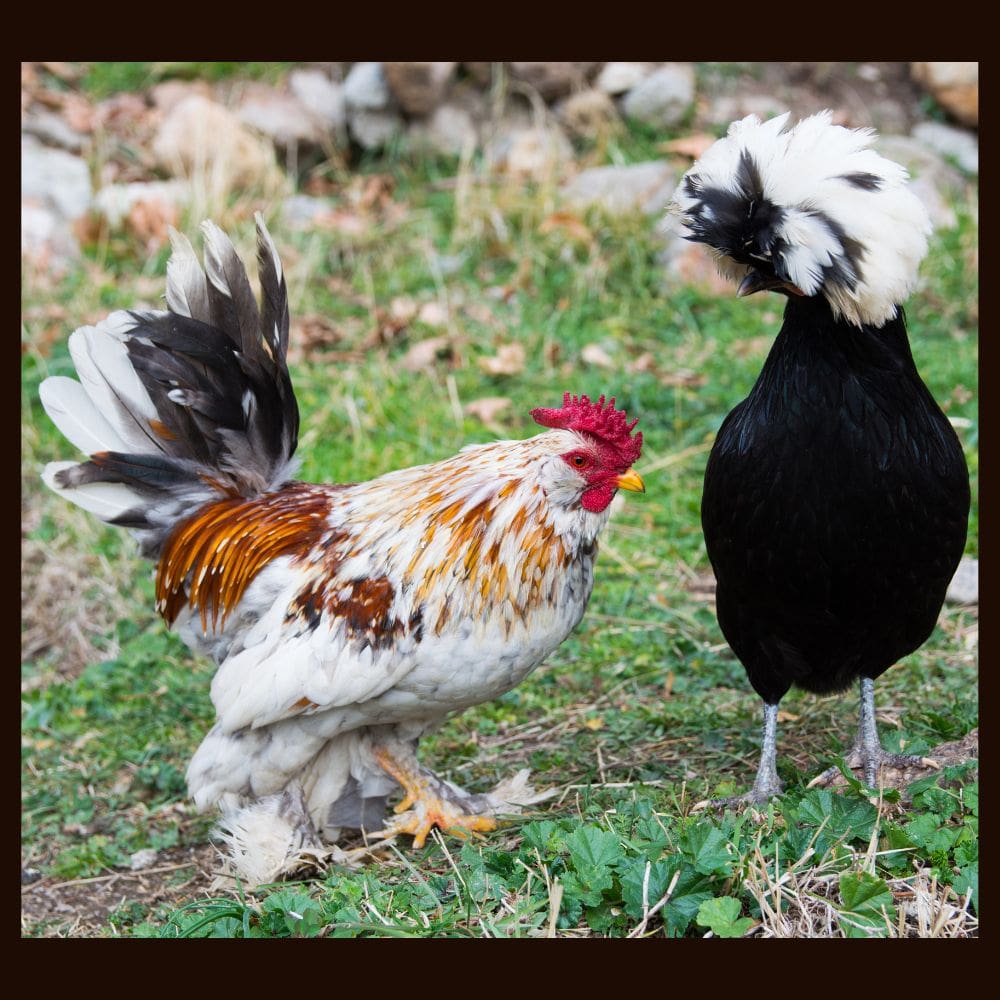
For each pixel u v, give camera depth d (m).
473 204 10.91
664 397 8.77
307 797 5.21
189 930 4.34
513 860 4.48
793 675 4.72
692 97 11.93
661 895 4.04
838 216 3.85
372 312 9.96
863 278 3.86
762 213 3.97
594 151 11.62
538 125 11.73
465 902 4.30
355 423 8.62
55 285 10.13
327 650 4.74
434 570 4.74
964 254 10.20
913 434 4.19
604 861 4.19
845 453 4.15
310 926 4.25
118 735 6.77
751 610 4.58
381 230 10.91
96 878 5.70
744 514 4.34
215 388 5.19
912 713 5.49
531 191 11.17
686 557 7.44
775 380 4.27
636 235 10.37
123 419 5.18
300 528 5.11
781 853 4.22
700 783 5.12
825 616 4.43
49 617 7.71
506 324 9.77
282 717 4.82
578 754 5.73
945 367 8.72
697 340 9.52
